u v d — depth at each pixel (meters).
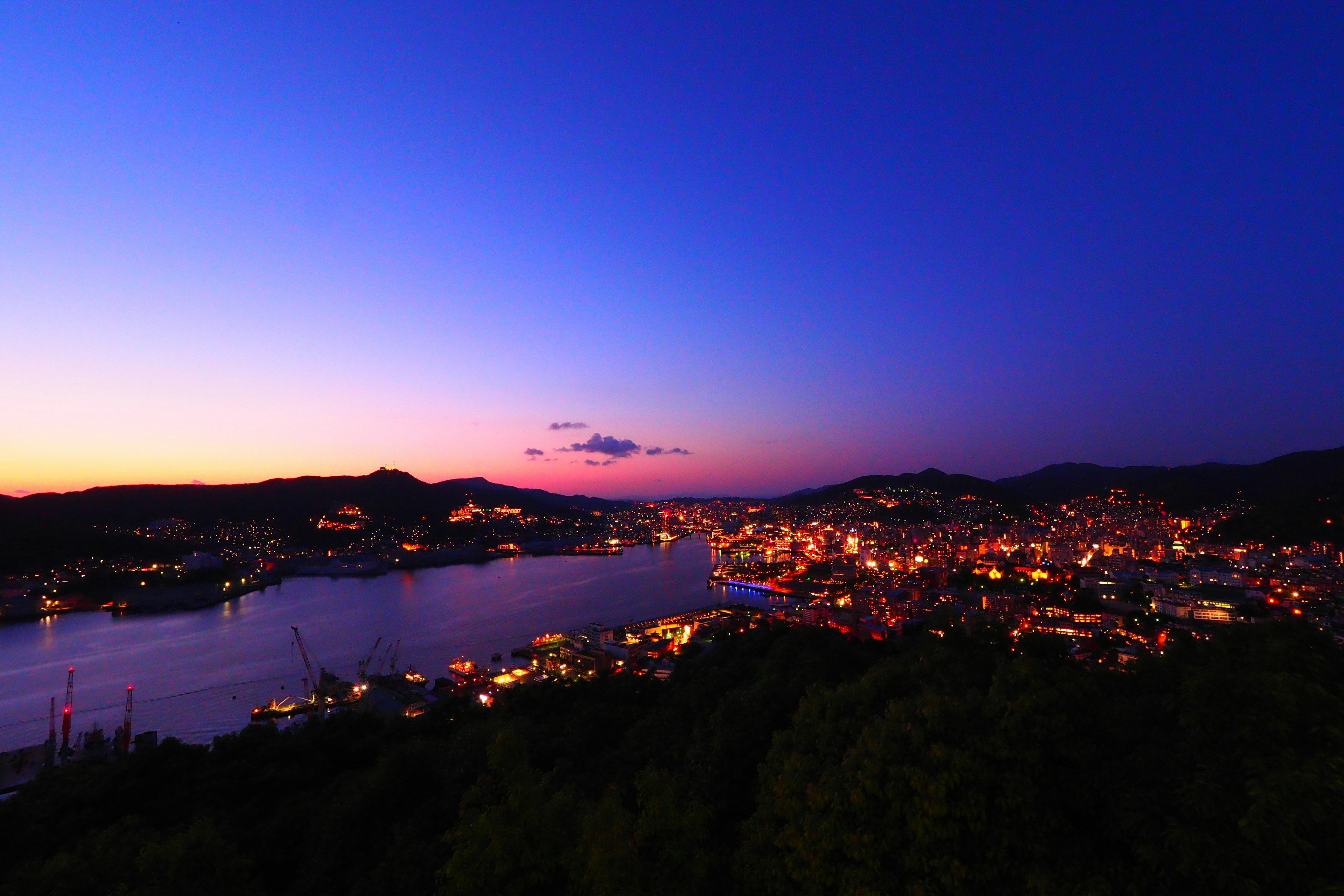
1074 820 12.24
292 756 38.19
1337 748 11.20
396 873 21.00
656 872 12.18
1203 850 9.96
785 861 12.87
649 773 13.37
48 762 65.56
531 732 40.28
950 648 25.53
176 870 13.82
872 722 15.98
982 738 12.71
